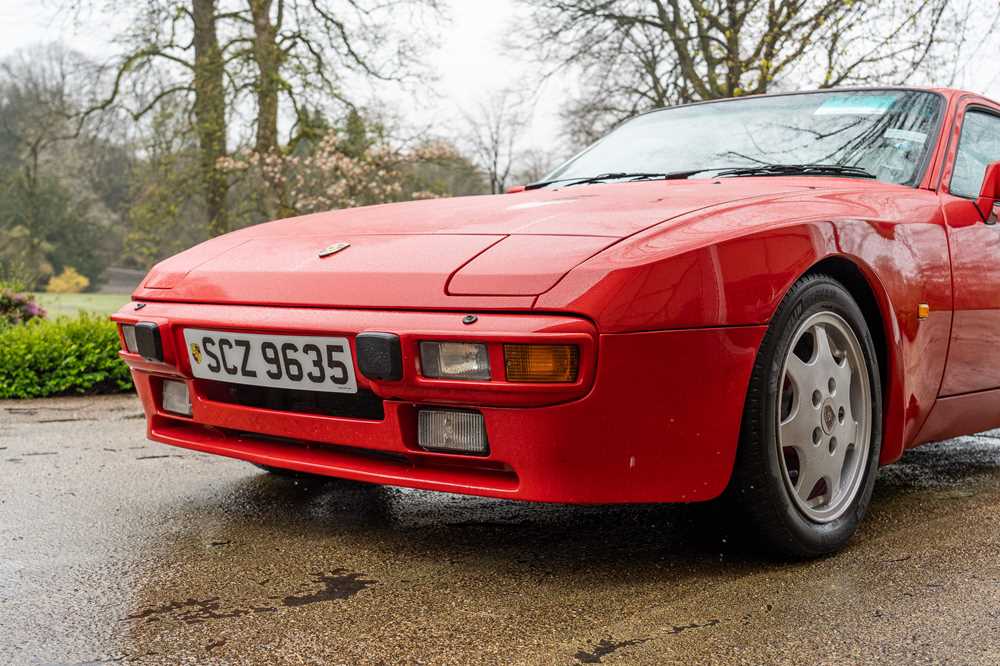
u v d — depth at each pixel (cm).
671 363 183
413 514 252
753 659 156
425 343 187
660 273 182
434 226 223
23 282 870
